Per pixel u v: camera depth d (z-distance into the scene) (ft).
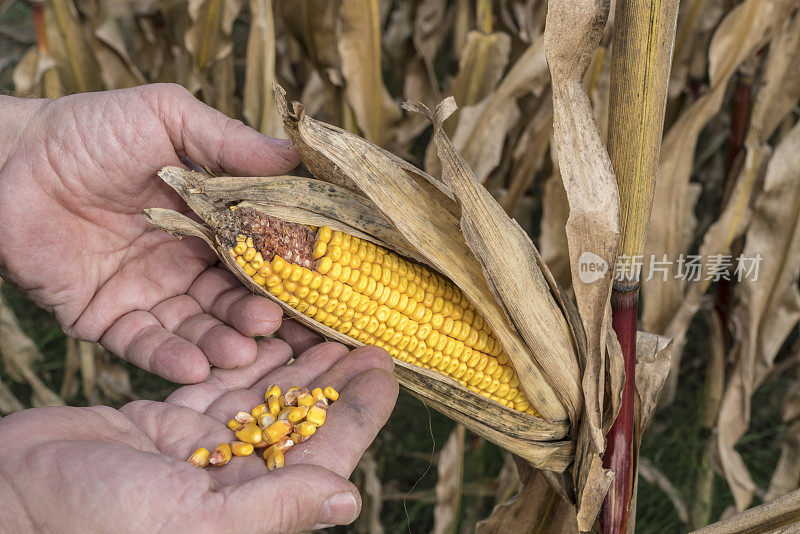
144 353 1.80
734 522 1.70
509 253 1.65
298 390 1.67
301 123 1.62
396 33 3.15
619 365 1.63
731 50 2.14
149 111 1.82
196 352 1.74
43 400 2.73
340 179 1.72
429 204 1.67
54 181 1.85
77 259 1.90
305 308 1.68
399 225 1.66
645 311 2.39
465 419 1.77
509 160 2.56
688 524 2.56
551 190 2.32
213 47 2.43
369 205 1.71
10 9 3.82
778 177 2.23
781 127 2.54
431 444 2.72
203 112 1.81
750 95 2.30
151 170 1.87
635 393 1.72
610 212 1.57
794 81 2.19
